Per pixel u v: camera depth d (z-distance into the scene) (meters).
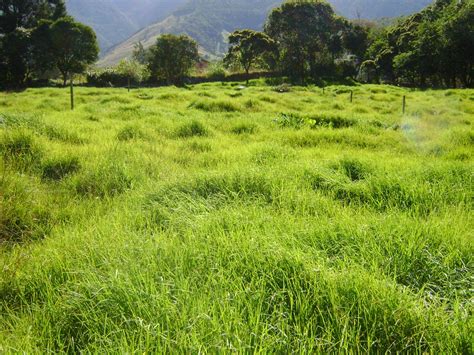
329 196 5.06
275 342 2.14
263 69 66.88
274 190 4.84
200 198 4.68
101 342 2.21
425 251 3.10
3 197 4.82
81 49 48.06
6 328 2.60
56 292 2.89
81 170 6.18
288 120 12.56
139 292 2.54
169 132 10.11
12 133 7.06
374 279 2.59
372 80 60.50
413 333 2.24
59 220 4.59
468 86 47.09
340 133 10.17
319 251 3.06
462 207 4.55
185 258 3.00
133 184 5.68
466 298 2.65
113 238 3.60
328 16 61.62
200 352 1.99
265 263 2.83
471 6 43.97
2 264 3.40
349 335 2.17
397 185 5.14
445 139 9.49
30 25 58.88
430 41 47.59
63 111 14.91
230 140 9.62
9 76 46.81
